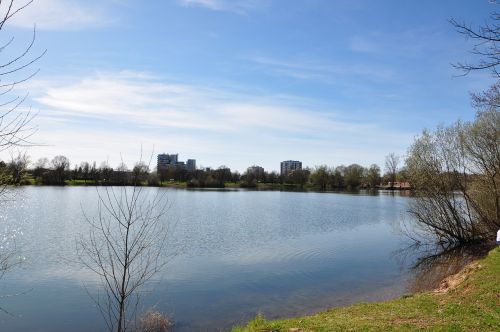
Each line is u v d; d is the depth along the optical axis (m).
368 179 146.50
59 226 39.62
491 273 16.36
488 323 10.83
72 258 25.25
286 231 41.62
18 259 24.98
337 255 29.67
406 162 35.28
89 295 17.27
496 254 19.91
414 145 34.72
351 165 147.12
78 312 16.38
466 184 33.09
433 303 14.14
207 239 35.44
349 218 53.91
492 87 14.90
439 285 19.94
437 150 33.72
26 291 19.08
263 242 34.69
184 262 25.61
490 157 30.41
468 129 31.86
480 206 32.03
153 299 18.25
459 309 12.66
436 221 34.88
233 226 44.56
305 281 22.22
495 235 31.39
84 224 40.62
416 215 35.38
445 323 11.13
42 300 17.81
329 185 150.25
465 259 27.70
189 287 20.41
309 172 158.38
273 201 84.69
